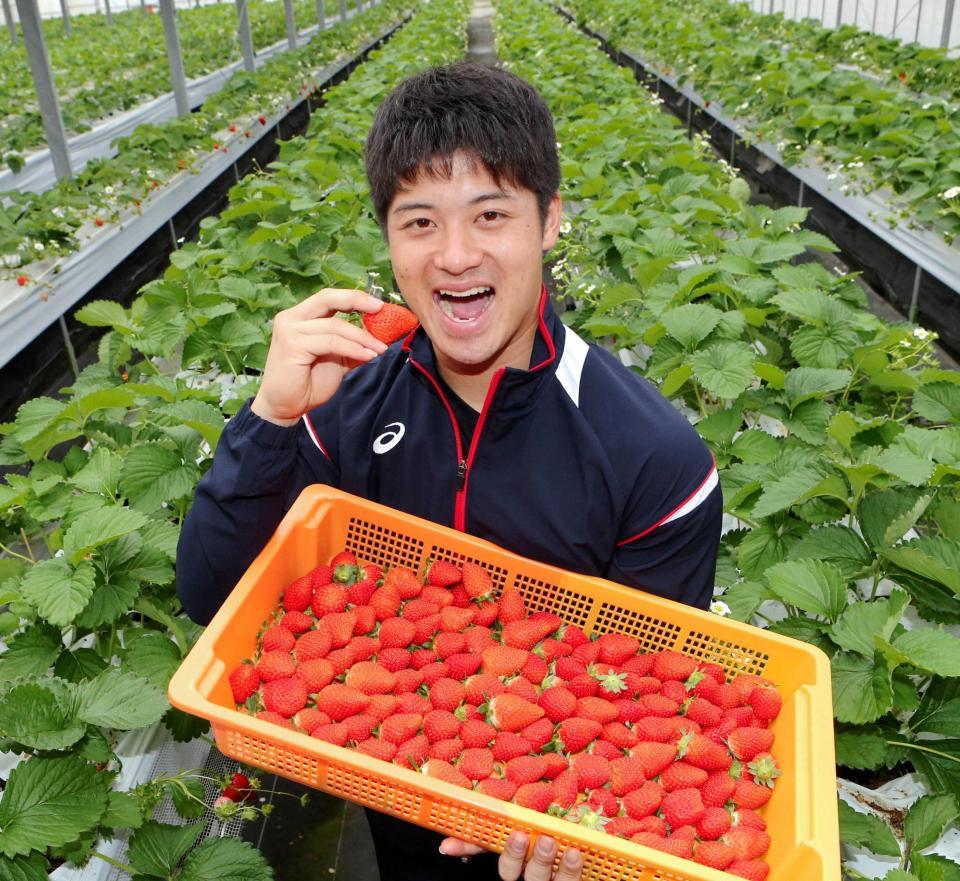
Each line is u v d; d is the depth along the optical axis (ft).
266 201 21.09
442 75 5.78
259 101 44.55
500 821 5.70
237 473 6.73
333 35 70.95
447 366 6.84
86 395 11.40
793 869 5.78
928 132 27.66
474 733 7.07
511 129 5.61
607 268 20.17
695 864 5.38
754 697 7.22
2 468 16.96
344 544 8.14
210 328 15.47
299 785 10.75
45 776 7.38
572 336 6.87
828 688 6.79
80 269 23.36
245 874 8.00
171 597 10.67
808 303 14.20
